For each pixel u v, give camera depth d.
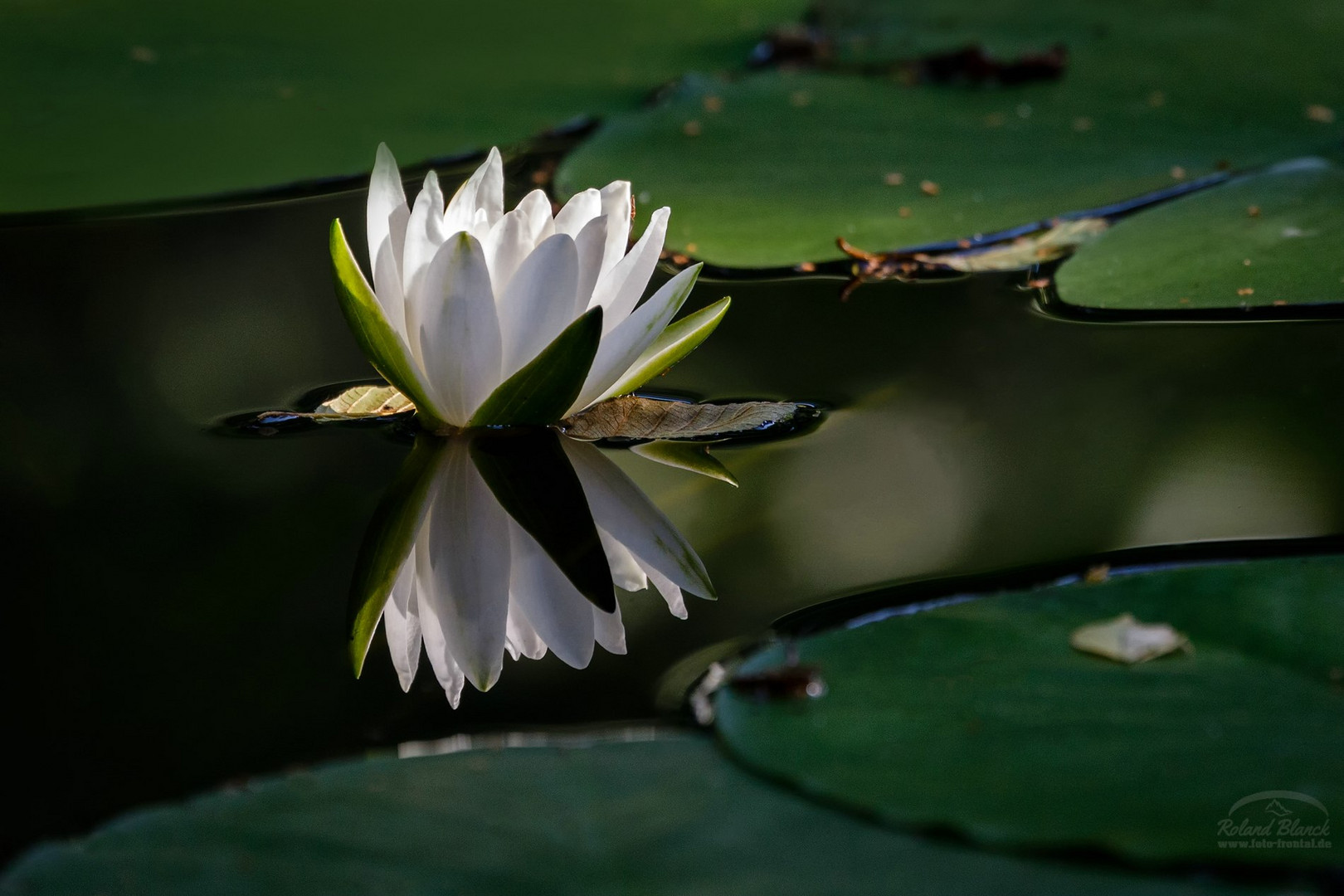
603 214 1.80
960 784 1.68
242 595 1.76
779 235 1.92
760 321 1.89
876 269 1.92
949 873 1.67
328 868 1.67
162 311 1.89
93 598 1.76
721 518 1.79
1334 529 1.77
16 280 1.91
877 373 1.86
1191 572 1.74
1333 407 1.83
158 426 1.83
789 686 1.71
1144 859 1.67
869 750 1.69
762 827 1.68
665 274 1.91
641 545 1.78
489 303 1.78
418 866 1.67
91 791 1.70
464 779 1.69
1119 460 1.81
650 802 1.68
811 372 1.86
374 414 1.83
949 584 1.76
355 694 1.73
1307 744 1.69
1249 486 1.79
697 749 1.70
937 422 1.83
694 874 1.67
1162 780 1.68
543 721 1.72
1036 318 1.89
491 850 1.67
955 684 1.71
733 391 1.85
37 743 1.71
